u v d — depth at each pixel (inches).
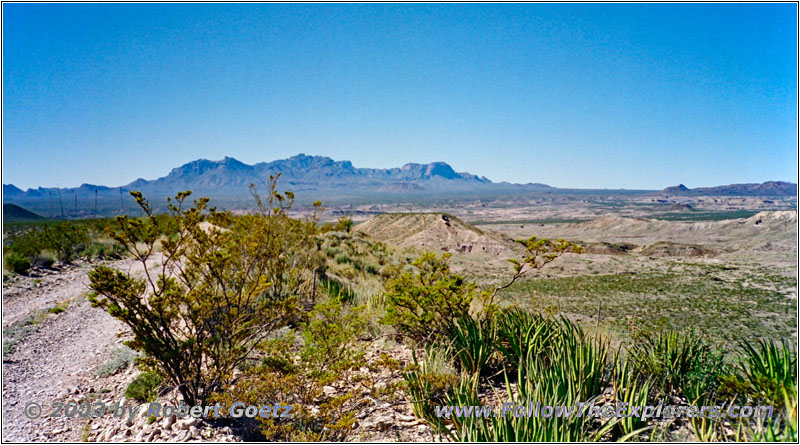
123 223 217.9
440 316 312.5
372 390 235.1
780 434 175.8
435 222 3528.5
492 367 272.1
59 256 740.7
